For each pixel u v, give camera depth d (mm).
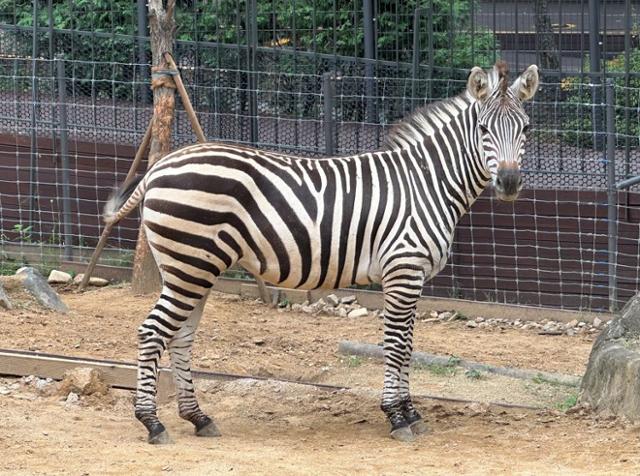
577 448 6086
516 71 10688
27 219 11359
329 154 10461
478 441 6320
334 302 10172
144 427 6426
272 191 6191
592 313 9773
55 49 11852
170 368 7223
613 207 9781
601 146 10195
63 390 6988
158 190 6098
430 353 8625
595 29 11312
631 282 9859
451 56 10680
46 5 12719
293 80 11047
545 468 5684
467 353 8703
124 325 8695
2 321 8281
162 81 9484
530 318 9906
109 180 11133
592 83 10547
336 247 6301
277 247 6223
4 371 7211
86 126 11133
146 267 9945
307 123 10766
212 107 11109
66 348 7863
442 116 6648
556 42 12789
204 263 6121
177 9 12195
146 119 11219
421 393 7477
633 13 13602
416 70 10641
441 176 6555
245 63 11219
